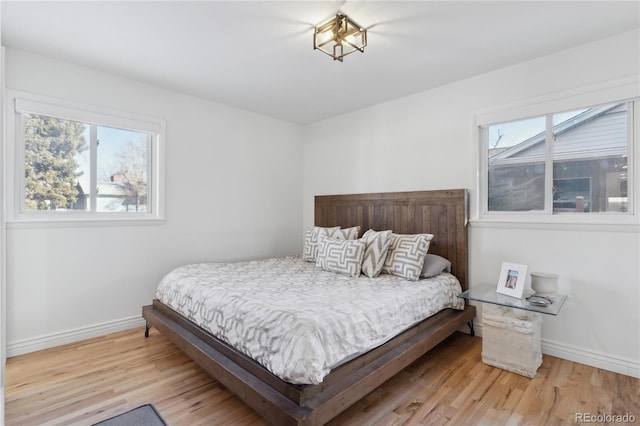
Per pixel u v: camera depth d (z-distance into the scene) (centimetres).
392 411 176
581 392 196
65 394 190
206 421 167
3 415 166
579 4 188
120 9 192
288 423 135
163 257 317
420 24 209
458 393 194
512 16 200
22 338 242
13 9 191
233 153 373
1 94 181
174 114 324
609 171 233
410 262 270
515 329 220
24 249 244
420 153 328
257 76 289
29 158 251
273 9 193
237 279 253
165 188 317
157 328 246
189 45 236
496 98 278
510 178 281
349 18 201
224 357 183
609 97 224
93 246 276
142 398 187
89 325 273
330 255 294
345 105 367
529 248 261
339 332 163
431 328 235
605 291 227
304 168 449
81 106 268
